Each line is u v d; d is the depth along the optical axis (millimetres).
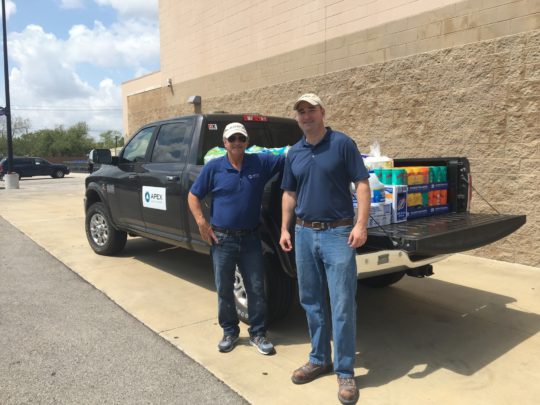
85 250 7219
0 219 10633
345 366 3018
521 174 5898
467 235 3629
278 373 3346
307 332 4070
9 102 21109
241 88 10898
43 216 11008
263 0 9969
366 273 3559
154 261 6492
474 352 3676
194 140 4781
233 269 3688
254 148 4391
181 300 4891
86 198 7082
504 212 6086
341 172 2984
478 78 6238
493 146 6141
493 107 6102
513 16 5832
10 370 3375
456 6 6426
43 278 5707
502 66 5980
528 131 5797
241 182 3539
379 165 3922
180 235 4949
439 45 6680
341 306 2973
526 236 5941
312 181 3025
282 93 9648
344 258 2971
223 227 3576
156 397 3033
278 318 4020
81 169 43938
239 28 10781
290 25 9312
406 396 3033
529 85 5742
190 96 13023
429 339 3928
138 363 3492
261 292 3699
